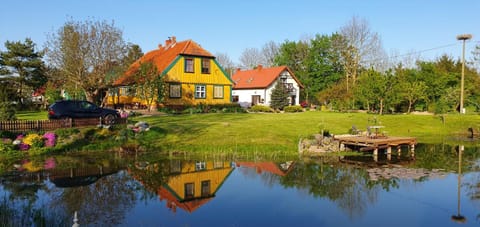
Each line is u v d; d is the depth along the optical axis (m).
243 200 9.73
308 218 8.35
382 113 36.06
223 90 39.19
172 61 35.31
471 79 36.81
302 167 14.14
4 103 17.69
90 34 33.75
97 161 14.69
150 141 18.05
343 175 12.72
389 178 12.35
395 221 8.20
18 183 11.09
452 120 29.88
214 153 16.52
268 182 11.70
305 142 17.64
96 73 34.03
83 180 11.59
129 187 10.88
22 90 46.88
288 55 68.38
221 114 32.59
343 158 16.20
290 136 20.06
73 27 33.41
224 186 11.19
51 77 34.41
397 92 33.44
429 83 37.59
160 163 14.55
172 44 41.47
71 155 15.81
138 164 14.27
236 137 19.33
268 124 24.22
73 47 32.91
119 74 35.38
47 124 17.69
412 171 13.46
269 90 49.12
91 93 35.69
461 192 10.60
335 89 44.88
